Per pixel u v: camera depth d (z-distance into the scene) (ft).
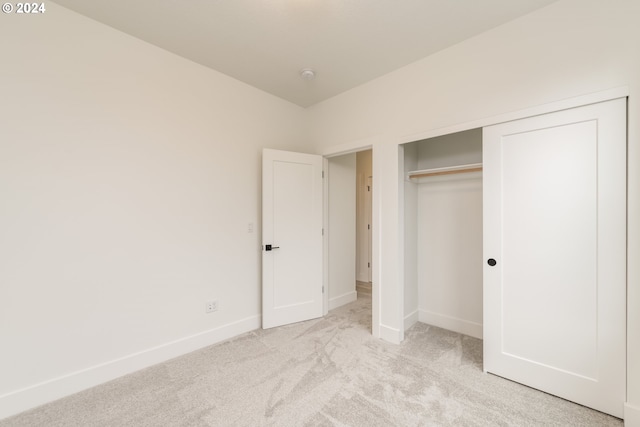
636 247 5.07
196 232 8.28
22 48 5.64
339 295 12.25
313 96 10.54
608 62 5.27
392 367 7.13
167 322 7.68
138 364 7.13
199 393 6.14
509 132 6.48
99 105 6.56
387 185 8.79
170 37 7.11
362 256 16.79
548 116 5.96
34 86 5.76
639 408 5.04
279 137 10.59
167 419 5.37
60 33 6.05
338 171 12.18
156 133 7.47
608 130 5.30
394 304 8.63
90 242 6.45
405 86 8.36
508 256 6.58
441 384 6.42
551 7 5.88
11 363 5.53
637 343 5.08
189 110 8.13
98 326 6.56
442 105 7.57
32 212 5.74
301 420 5.30
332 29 6.77
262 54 7.85
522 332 6.43
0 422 5.29
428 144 10.19
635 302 5.09
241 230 9.39
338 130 10.35
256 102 9.84
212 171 8.64
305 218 10.52
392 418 5.33
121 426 5.21
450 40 7.18
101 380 6.55
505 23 6.50
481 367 7.15
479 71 6.92
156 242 7.48
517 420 5.29
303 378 6.66
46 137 5.90
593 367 5.57
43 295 5.87
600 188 5.41
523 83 6.25
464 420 5.29
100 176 6.58
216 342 8.66
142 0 5.82
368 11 6.14
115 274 6.81
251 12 6.19
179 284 7.91
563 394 5.90
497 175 6.68
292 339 8.82
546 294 6.10
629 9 5.07
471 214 9.09
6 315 5.48
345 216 12.55
